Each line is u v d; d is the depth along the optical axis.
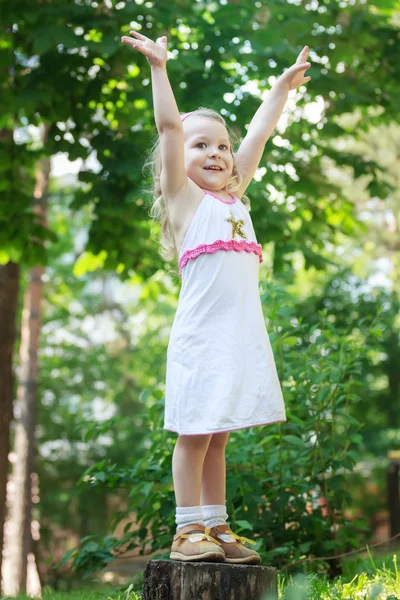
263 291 4.81
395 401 17.27
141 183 7.18
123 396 19.05
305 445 4.69
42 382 17.50
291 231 8.39
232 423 2.71
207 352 2.80
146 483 4.29
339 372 4.55
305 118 8.44
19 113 7.67
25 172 9.02
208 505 3.03
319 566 4.46
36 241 8.03
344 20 7.66
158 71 2.96
